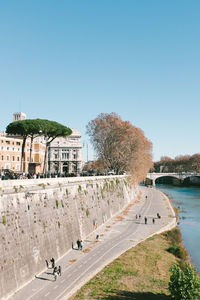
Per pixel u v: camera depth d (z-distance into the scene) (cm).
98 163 12019
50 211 4703
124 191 10894
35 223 4191
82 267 4288
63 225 5066
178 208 10669
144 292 3603
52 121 8112
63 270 4159
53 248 4544
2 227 3472
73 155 14500
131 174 11856
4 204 3606
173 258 5116
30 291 3453
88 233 6203
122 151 11106
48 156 14362
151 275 4188
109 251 5094
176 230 7062
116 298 3394
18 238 3728
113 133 10819
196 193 15962
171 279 3353
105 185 8369
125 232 6481
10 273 3425
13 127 7431
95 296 3434
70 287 3591
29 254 3881
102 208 7562
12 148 10175
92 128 11225
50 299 3256
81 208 6069
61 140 14488
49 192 4800
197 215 9331
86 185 6688
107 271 4203
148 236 6191
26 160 11012
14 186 3816
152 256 4975
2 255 3359
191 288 3206
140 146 11125
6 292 3281
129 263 4550
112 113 11294
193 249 5900
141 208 9981
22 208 3956
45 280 3794
